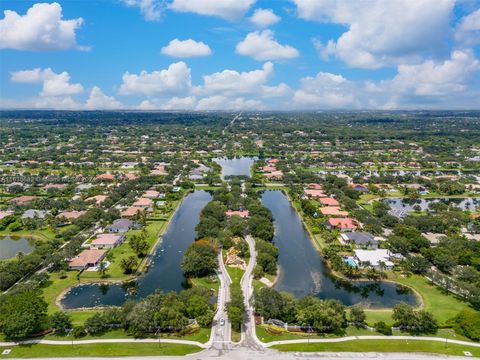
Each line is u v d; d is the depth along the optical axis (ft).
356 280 625.82
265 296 488.44
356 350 427.33
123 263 634.43
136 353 418.31
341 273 645.10
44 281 604.49
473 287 543.80
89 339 442.91
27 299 463.42
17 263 615.57
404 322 468.34
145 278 628.69
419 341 445.37
